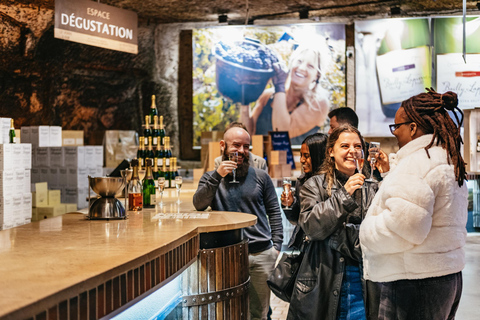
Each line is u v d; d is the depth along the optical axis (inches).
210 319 116.5
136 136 327.9
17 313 52.4
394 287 88.5
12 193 197.3
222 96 397.4
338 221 99.7
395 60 380.2
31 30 346.0
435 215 86.1
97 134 323.3
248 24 402.3
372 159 120.0
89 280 65.5
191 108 412.8
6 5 328.5
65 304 60.7
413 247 85.7
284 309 199.5
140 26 397.1
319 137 138.7
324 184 110.2
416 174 85.3
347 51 386.3
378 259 89.2
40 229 107.5
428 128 91.7
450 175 86.4
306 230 103.3
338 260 104.7
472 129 339.6
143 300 92.7
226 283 119.0
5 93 348.2
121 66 397.4
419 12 380.8
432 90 94.0
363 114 386.6
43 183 254.2
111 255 79.6
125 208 126.0
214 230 114.6
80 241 92.7
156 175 234.5
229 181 145.3
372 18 389.1
